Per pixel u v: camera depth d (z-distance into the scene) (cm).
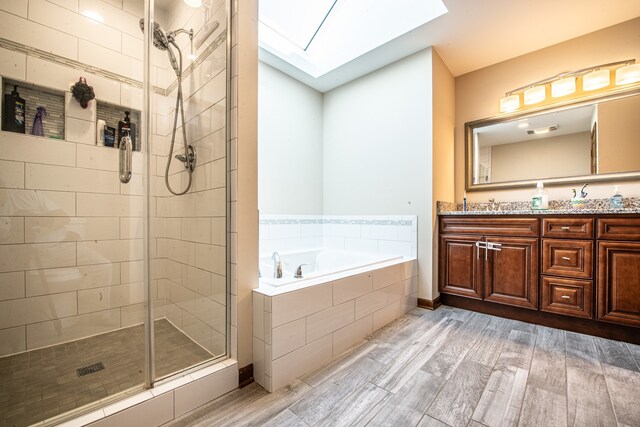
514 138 250
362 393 120
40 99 162
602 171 209
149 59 148
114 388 115
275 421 104
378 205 271
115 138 186
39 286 158
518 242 198
